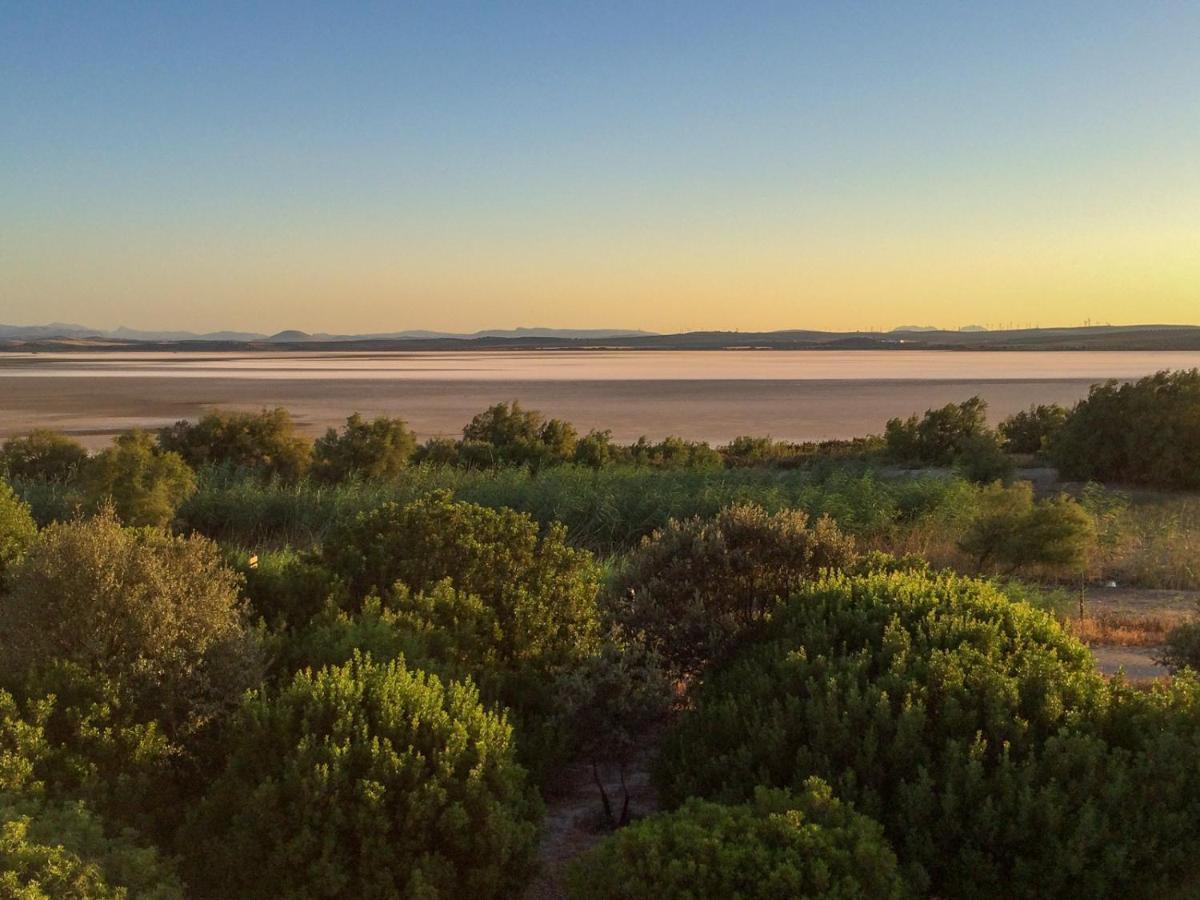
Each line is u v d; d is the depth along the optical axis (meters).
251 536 19.88
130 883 4.77
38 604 6.41
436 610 8.16
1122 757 5.81
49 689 6.08
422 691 5.95
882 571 9.05
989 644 6.91
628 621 8.65
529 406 79.06
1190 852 5.53
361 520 9.59
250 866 5.27
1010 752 5.93
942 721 6.10
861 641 7.36
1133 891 5.41
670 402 84.88
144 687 6.24
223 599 6.89
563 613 8.53
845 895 4.60
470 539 8.87
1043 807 5.42
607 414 71.88
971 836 5.47
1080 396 87.81
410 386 110.06
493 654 7.91
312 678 6.77
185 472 20.66
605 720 6.66
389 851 5.21
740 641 8.33
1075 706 6.25
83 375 137.38
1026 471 35.31
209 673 6.42
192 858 5.53
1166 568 17.48
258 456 29.31
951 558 18.27
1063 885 5.26
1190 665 8.98
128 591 6.43
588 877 4.98
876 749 5.99
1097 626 12.99
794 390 103.44
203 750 6.23
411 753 5.54
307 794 5.24
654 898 4.66
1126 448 31.34
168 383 113.31
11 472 26.48
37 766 5.59
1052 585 16.72
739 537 9.31
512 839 5.44
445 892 5.28
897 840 5.63
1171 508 26.33
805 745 6.13
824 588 8.27
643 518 20.45
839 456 39.69
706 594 8.92
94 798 5.55
